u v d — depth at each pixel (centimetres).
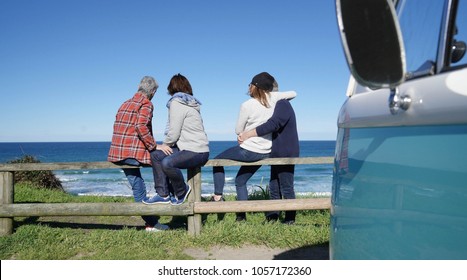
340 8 137
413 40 160
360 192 157
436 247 117
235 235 483
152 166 505
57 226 602
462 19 146
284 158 507
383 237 140
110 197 888
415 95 133
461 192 111
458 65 134
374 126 155
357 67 133
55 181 1206
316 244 475
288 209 493
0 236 518
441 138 120
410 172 130
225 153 511
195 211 493
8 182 521
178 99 484
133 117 498
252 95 523
